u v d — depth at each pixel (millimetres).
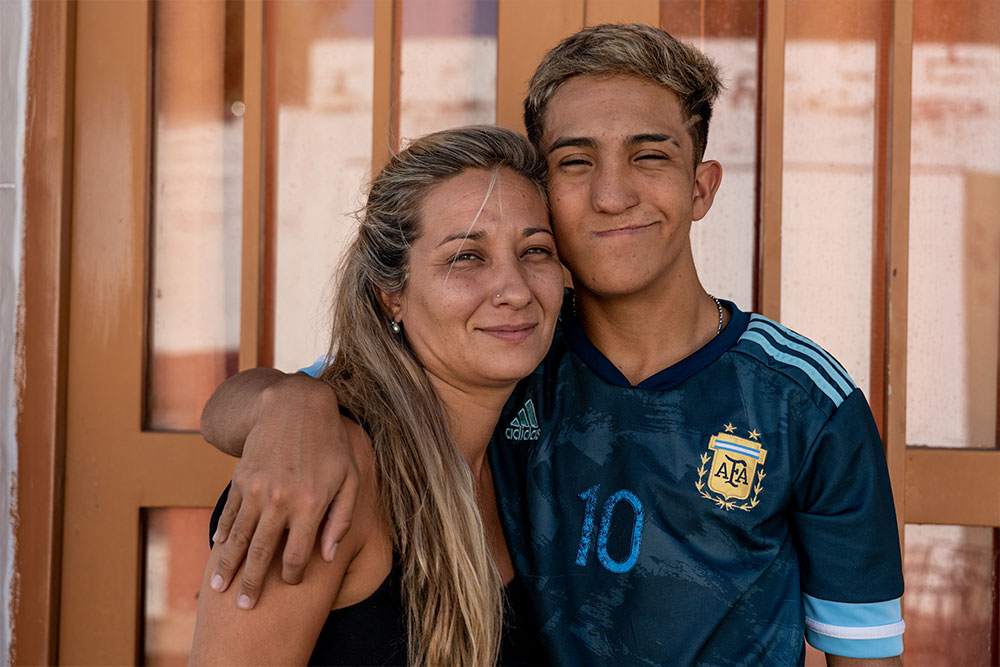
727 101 1498
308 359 1527
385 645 856
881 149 1479
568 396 1100
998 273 1488
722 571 1008
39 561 1413
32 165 1425
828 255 1502
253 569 716
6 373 1418
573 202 1029
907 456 1429
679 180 1031
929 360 1496
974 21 1484
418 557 863
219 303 1522
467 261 940
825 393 1036
